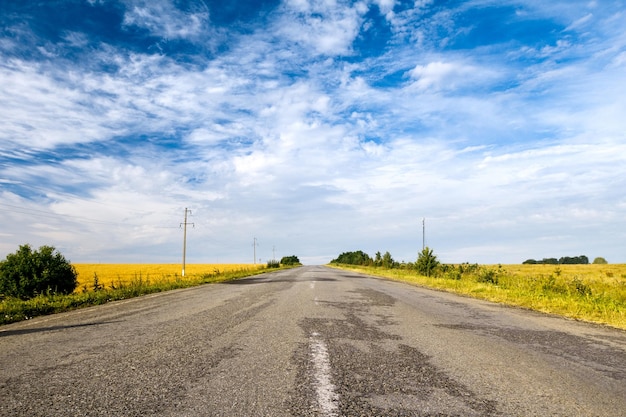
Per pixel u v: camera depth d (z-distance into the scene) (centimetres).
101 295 1243
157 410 289
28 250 1659
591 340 576
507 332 635
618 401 318
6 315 844
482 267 2452
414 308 943
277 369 400
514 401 315
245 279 2495
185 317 768
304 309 893
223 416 278
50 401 308
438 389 343
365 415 283
